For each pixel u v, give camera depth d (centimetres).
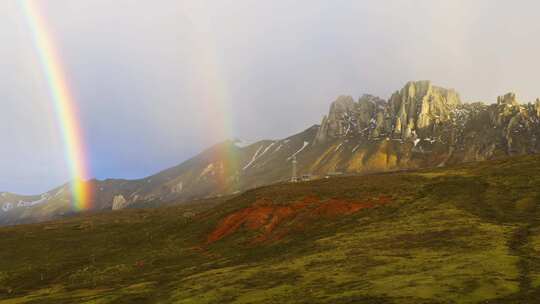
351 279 5194
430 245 6706
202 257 8906
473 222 7981
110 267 8738
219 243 9844
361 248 7075
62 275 8719
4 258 10881
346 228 9188
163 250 9931
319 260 6600
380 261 6016
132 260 9281
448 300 3947
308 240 8769
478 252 5912
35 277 8750
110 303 5638
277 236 9588
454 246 6456
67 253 10962
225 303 4772
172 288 6078
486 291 4112
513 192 9888
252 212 11344
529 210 8512
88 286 7444
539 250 5681
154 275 7619
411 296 4153
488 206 9194
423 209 9669
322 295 4594
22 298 6888
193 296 5322
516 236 6725
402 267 5525
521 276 4534
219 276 6412
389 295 4262
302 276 5681
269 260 7519
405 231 7938
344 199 11338
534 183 10150
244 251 8888
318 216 10444
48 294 7069
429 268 5297
